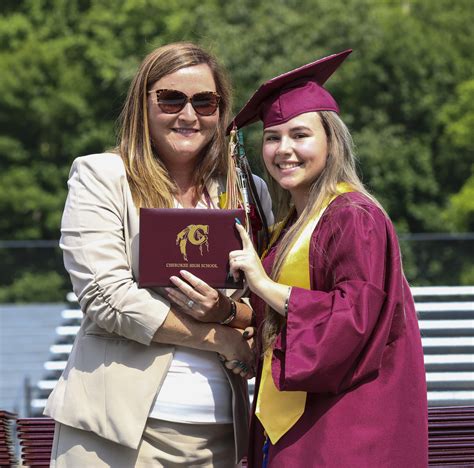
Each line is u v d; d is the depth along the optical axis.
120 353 5.09
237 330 5.17
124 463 5.08
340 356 4.64
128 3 29.88
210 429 5.20
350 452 4.73
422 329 9.29
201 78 5.27
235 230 4.97
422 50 29.34
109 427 5.01
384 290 4.78
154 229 4.96
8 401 16.42
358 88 28.62
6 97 29.81
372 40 28.08
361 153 27.28
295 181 5.07
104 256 5.05
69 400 5.11
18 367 16.50
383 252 4.79
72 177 5.26
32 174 29.50
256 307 5.22
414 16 31.70
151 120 5.28
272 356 4.88
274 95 5.18
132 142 5.26
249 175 5.45
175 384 5.11
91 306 5.03
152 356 5.09
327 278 4.86
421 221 27.97
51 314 16.03
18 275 15.53
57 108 29.78
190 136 5.27
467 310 9.34
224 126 5.48
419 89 29.14
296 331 4.72
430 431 6.27
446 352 9.16
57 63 30.28
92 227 5.08
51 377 11.70
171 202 5.24
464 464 6.24
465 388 8.73
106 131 29.61
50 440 6.10
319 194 4.98
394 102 28.98
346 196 4.91
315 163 5.06
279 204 5.43
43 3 31.80
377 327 4.74
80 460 5.11
